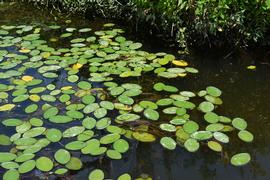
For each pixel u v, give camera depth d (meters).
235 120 2.68
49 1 4.46
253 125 2.70
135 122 2.71
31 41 3.73
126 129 2.65
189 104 2.85
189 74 3.25
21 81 3.13
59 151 2.45
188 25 3.63
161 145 2.53
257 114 2.79
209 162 2.41
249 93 3.01
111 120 2.72
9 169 2.31
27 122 2.70
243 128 2.62
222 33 3.57
